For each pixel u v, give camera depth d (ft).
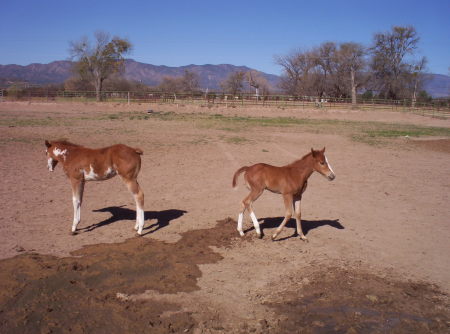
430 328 17.79
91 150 26.94
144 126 97.60
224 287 20.58
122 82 252.83
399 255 25.53
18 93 181.88
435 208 36.45
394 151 72.13
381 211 35.12
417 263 24.43
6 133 74.18
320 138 87.15
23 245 24.45
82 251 23.75
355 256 25.08
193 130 92.79
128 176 26.53
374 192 41.91
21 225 27.94
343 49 248.32
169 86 289.33
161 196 37.55
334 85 263.08
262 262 23.73
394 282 21.86
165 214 32.12
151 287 20.03
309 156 26.04
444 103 213.05
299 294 20.25
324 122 131.34
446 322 18.28
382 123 135.33
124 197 36.58
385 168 55.77
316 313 18.67
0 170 44.65
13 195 35.22
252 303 19.30
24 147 60.13
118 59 212.64
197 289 20.17
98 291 19.38
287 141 80.53
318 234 28.78
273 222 31.14
